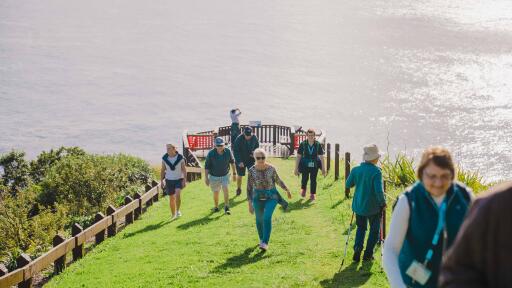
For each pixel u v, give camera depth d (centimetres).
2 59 11119
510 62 11344
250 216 1608
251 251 1231
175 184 1681
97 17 18350
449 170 409
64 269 1354
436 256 422
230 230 1456
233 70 10550
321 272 1027
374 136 6141
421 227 422
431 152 418
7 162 3234
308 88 8981
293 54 12338
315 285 959
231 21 17625
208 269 1128
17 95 8175
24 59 11206
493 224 198
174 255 1276
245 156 1902
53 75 9800
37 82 9150
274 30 15925
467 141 5834
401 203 430
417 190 428
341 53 12519
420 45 13650
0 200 2319
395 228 431
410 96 8356
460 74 10125
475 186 1597
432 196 424
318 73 10294
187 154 2934
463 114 7144
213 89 8888
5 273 1139
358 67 10856
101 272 1235
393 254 428
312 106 7725
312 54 12369
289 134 3356
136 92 8606
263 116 7212
